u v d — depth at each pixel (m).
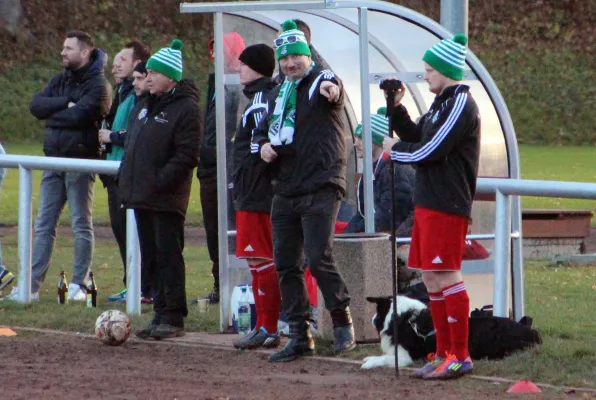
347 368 25.14
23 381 23.39
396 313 24.06
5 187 76.12
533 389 22.08
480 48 139.25
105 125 37.12
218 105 31.17
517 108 129.75
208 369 25.12
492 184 26.83
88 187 36.44
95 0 134.25
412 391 22.20
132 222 33.06
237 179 27.61
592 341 28.03
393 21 33.84
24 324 31.69
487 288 32.38
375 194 31.50
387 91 23.80
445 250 22.92
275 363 25.86
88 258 36.78
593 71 136.25
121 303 36.84
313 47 34.81
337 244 28.19
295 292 26.33
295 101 25.62
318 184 25.44
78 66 36.88
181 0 135.50
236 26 32.88
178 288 29.42
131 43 36.53
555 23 142.00
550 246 50.81
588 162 102.12
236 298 30.41
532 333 25.69
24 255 35.03
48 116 37.00
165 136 28.42
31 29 130.75
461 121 22.48
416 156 22.70
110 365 25.66
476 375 23.67
